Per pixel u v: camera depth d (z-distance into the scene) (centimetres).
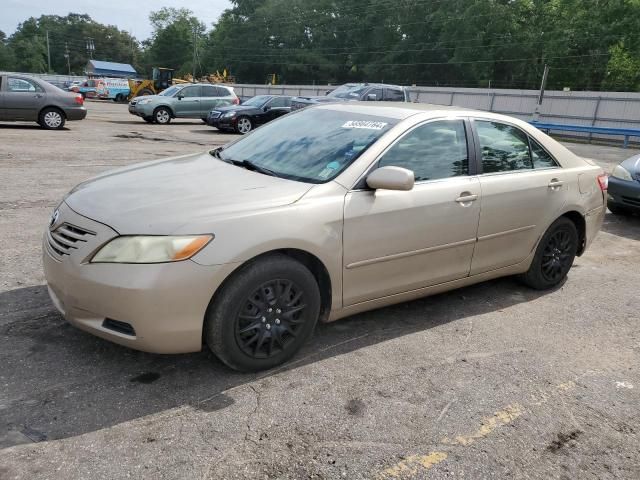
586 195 495
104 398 288
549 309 455
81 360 322
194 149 1288
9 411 272
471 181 403
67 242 300
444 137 399
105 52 13875
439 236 383
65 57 13425
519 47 5556
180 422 273
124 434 262
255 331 312
